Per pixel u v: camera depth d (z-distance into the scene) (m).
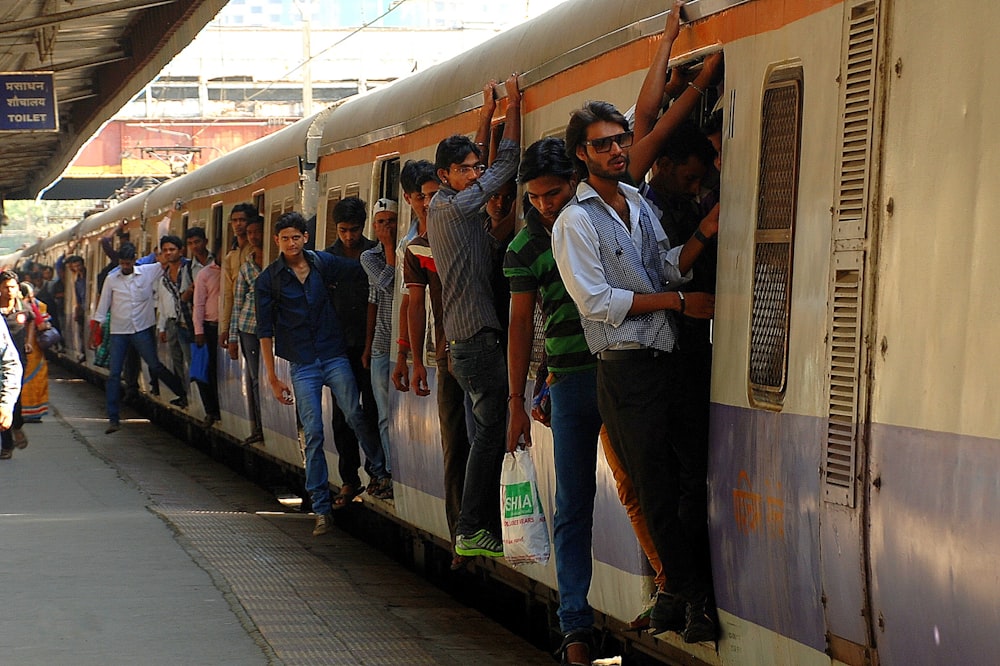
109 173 62.22
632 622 7.25
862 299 5.20
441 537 10.45
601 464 7.57
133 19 24.27
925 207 4.86
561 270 6.50
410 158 11.04
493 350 8.52
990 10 4.59
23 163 43.78
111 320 21.95
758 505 5.98
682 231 7.09
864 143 5.24
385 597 10.13
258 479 17.61
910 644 4.92
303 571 11.00
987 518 4.46
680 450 6.75
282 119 64.81
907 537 4.90
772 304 5.91
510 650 8.57
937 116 4.82
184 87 69.00
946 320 4.72
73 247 40.69
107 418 25.78
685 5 6.69
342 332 12.34
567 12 8.31
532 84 8.55
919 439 4.84
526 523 7.52
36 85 23.97
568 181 6.98
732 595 6.28
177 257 20.52
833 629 5.42
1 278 22.23
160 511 14.00
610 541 7.52
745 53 6.19
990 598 4.45
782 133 5.88
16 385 15.48
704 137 6.98
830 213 5.45
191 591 9.90
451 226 8.38
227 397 18.05
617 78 7.36
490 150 9.16
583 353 7.01
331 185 13.77
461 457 9.39
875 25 5.20
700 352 6.77
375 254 11.49
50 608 9.29
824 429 5.43
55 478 16.62
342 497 12.81
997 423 4.44
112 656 8.02
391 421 11.38
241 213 16.23
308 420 12.23
